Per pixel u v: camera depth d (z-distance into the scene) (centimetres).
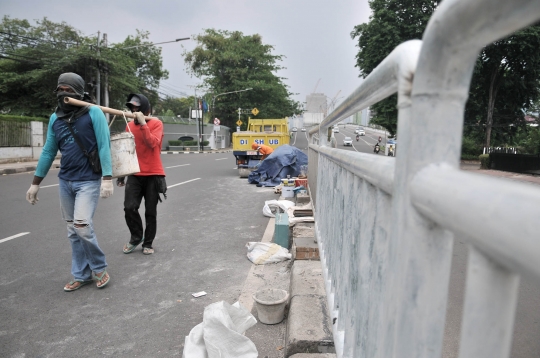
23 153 1762
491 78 2566
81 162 323
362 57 2695
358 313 130
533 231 30
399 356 67
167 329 279
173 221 616
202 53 4922
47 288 351
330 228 244
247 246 443
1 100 2578
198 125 4041
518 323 300
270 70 5225
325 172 293
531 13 37
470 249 45
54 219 616
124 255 443
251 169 1231
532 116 2833
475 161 2733
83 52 2256
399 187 71
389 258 79
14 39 2545
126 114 390
